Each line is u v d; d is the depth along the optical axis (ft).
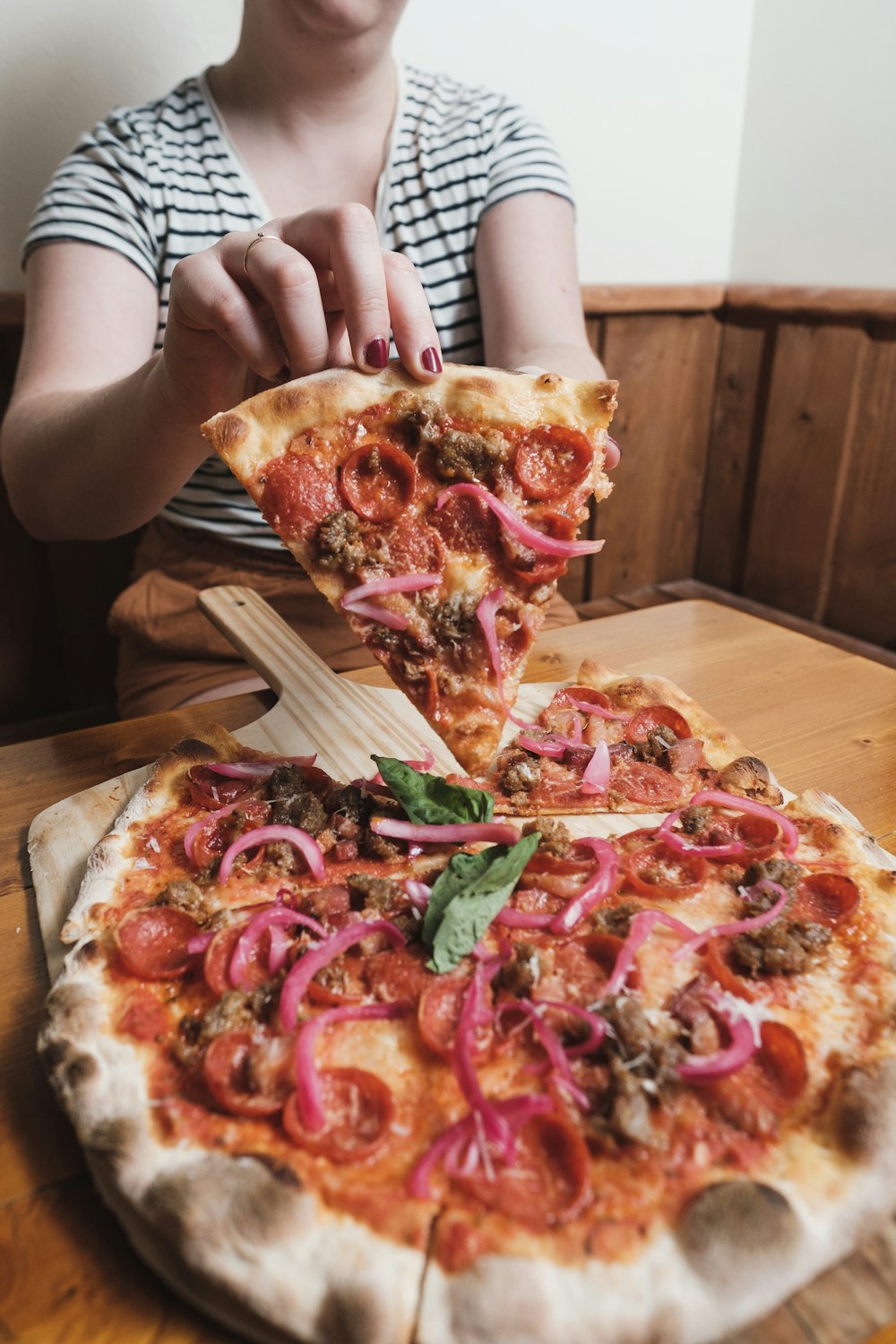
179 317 1.45
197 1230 0.84
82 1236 0.91
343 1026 1.05
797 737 1.69
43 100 2.53
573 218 2.51
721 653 1.99
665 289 3.48
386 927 1.13
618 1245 0.84
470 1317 0.80
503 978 1.08
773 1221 0.84
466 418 1.41
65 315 2.10
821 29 3.21
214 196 2.28
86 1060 1.00
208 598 2.01
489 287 2.38
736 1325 0.81
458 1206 0.88
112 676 3.11
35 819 1.45
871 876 1.26
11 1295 0.86
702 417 3.87
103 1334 0.83
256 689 2.11
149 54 2.60
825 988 1.09
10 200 2.58
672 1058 0.98
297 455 1.38
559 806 1.42
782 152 3.46
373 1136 0.93
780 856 1.31
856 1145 0.91
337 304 1.54
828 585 3.59
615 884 1.21
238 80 2.32
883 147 3.13
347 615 1.35
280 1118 0.96
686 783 1.47
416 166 2.42
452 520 1.39
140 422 1.73
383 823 1.30
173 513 2.39
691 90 3.40
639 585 4.02
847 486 3.42
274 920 1.13
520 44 3.01
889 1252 0.87
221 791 1.43
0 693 2.99
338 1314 0.80
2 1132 1.01
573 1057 1.00
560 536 1.38
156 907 1.19
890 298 3.10
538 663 1.93
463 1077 0.96
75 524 2.09
